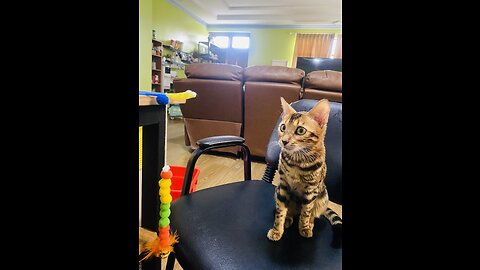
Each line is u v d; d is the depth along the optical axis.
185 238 0.60
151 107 0.69
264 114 2.32
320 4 5.32
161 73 5.02
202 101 2.46
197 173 1.56
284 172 0.63
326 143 0.79
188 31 6.28
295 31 6.79
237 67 2.29
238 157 2.63
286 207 0.63
